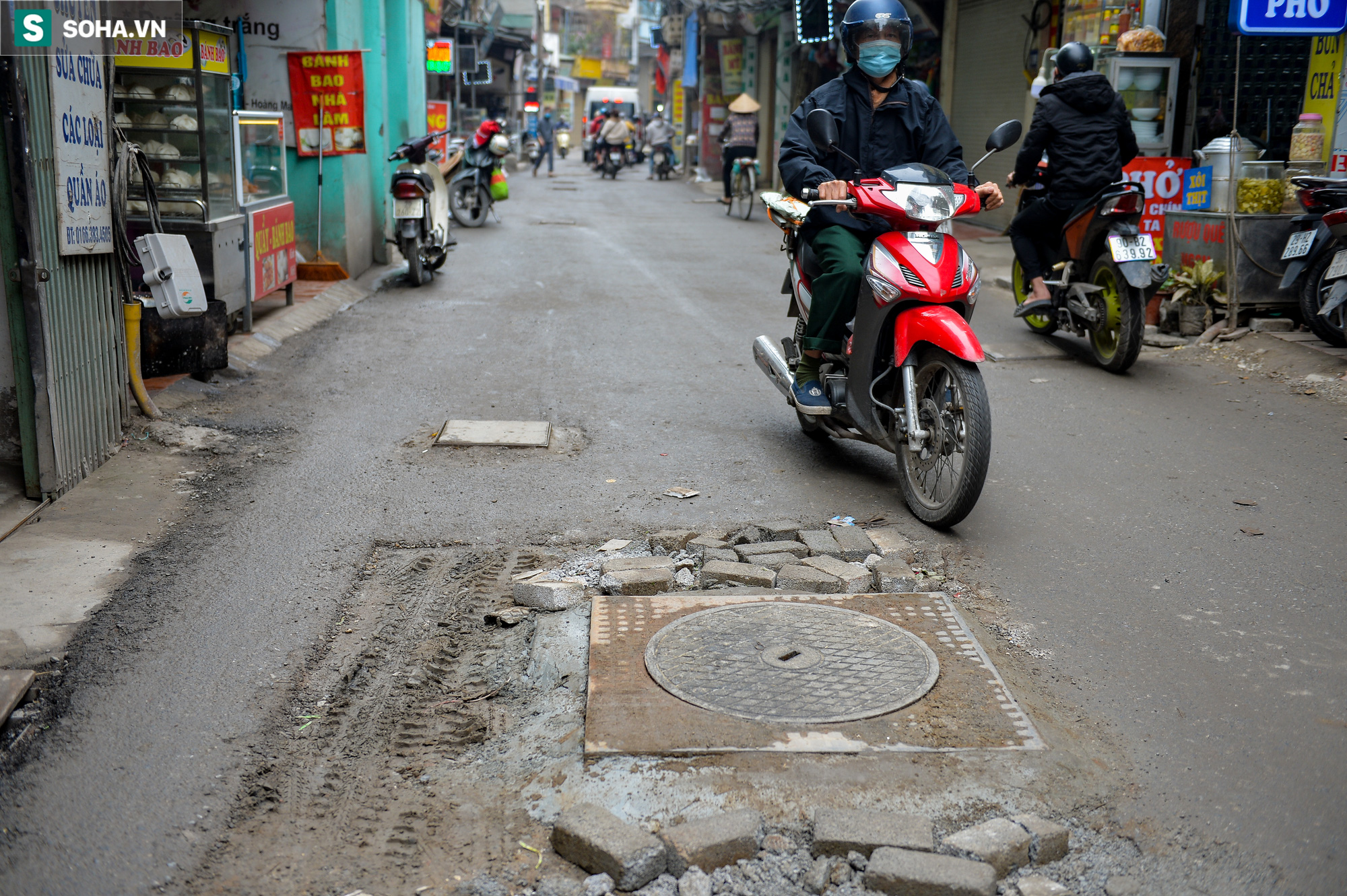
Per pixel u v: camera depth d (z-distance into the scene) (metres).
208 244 7.22
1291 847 2.54
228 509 4.63
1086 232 7.41
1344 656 3.46
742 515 4.66
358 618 3.72
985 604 3.82
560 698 3.18
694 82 33.47
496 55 41.25
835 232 4.82
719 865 2.47
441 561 4.18
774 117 28.73
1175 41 10.73
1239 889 2.41
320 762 2.90
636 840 2.44
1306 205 7.49
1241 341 7.89
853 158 4.95
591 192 25.41
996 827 2.53
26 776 2.78
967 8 17.45
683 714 2.99
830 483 5.11
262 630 3.58
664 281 11.39
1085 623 3.68
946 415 4.38
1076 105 7.36
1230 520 4.64
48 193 4.50
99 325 5.09
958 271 4.45
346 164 10.83
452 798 2.75
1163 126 10.59
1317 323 7.46
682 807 2.63
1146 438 5.85
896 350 4.43
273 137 8.92
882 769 2.77
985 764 2.81
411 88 14.77
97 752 2.89
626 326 8.94
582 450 5.55
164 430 5.56
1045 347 8.10
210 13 10.29
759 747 2.84
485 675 3.38
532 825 2.63
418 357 7.70
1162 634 3.60
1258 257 8.01
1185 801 2.70
